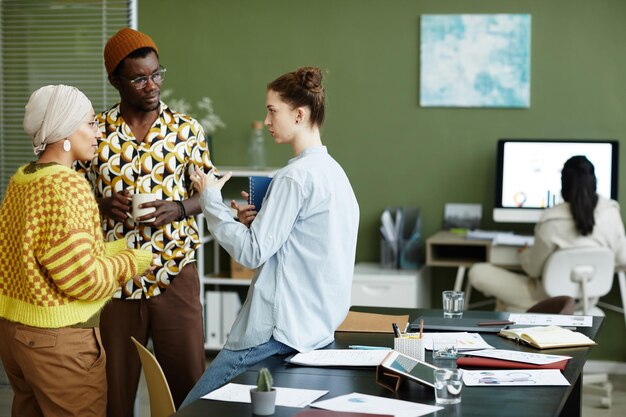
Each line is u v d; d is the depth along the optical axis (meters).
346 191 3.00
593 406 5.19
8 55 5.33
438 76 6.07
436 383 2.38
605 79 5.89
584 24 5.89
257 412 2.28
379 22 6.14
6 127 5.34
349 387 2.55
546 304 4.00
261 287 2.94
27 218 2.83
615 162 5.69
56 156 2.98
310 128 2.98
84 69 5.27
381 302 5.70
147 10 6.40
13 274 2.92
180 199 3.77
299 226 2.93
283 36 6.26
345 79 6.21
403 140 6.18
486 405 2.36
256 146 6.18
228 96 6.36
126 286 3.68
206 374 3.01
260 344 2.94
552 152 5.78
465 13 6.02
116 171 3.68
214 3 6.33
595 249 5.11
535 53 5.97
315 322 2.96
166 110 3.78
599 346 6.02
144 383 5.69
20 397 3.10
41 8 5.29
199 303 3.83
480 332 3.30
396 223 5.95
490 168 6.07
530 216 5.82
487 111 6.06
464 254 6.12
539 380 2.59
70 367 2.94
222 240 2.88
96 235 2.96
